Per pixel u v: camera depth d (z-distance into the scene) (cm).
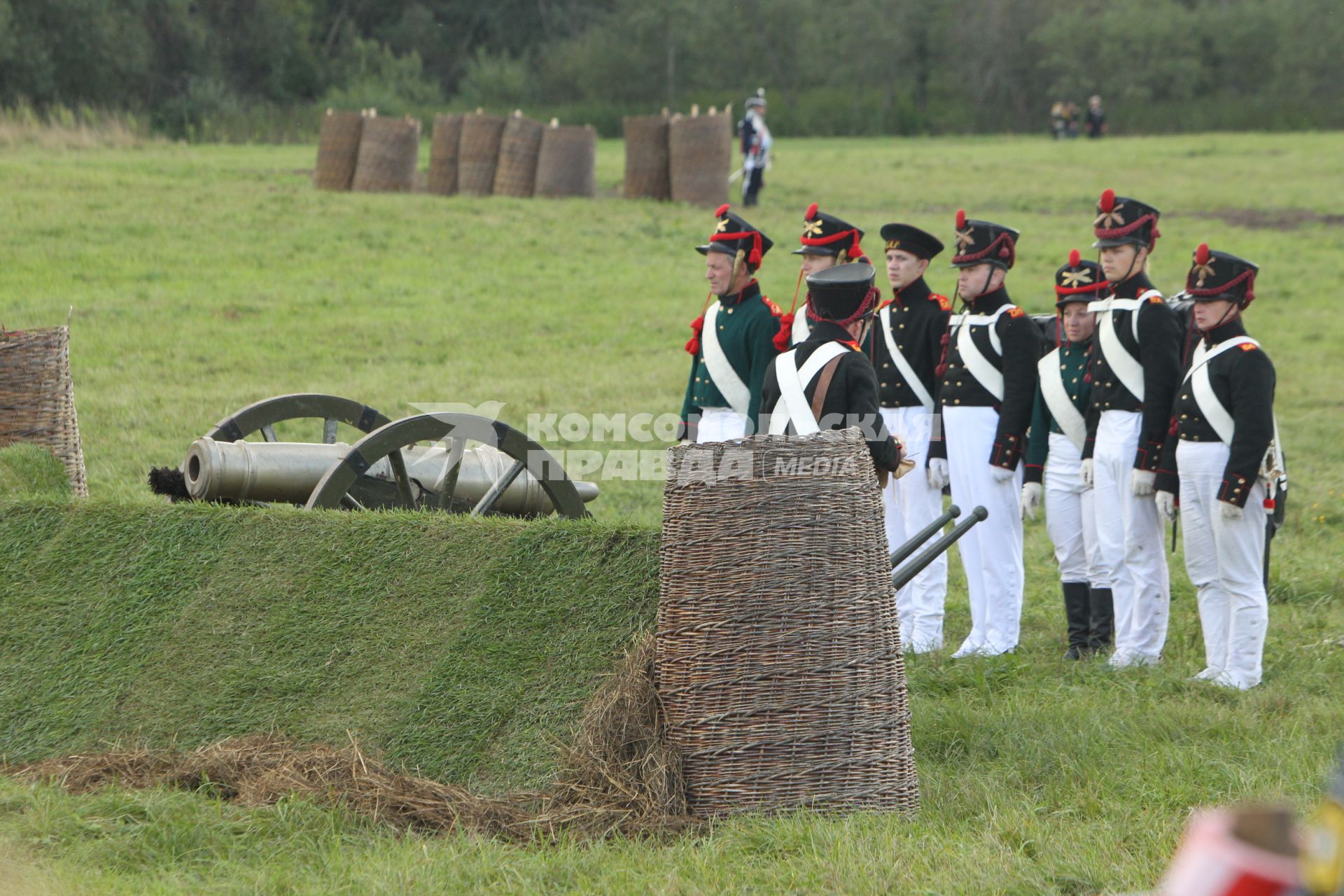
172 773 1195
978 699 1573
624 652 1247
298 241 5278
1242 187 7875
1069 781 1266
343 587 1346
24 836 1058
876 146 12131
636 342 4088
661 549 1285
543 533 1338
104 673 1315
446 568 1341
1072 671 1720
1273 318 4719
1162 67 17300
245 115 12938
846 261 1739
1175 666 1764
